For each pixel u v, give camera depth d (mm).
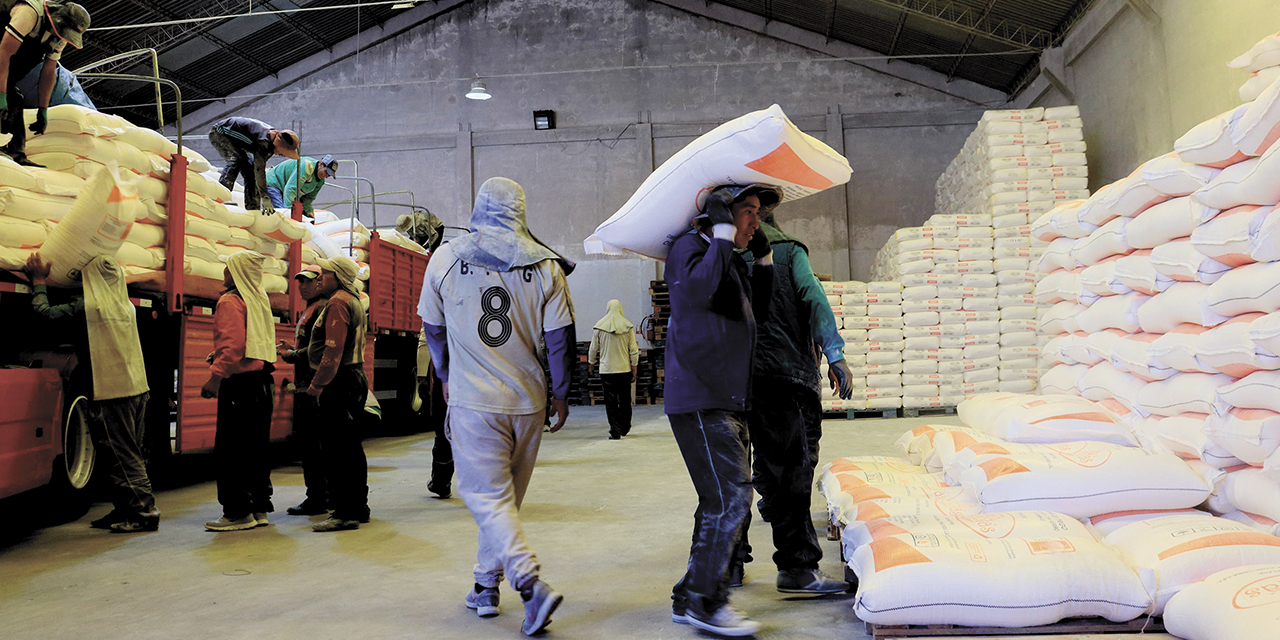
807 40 17594
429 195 18219
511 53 18328
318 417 4555
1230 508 2863
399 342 11023
